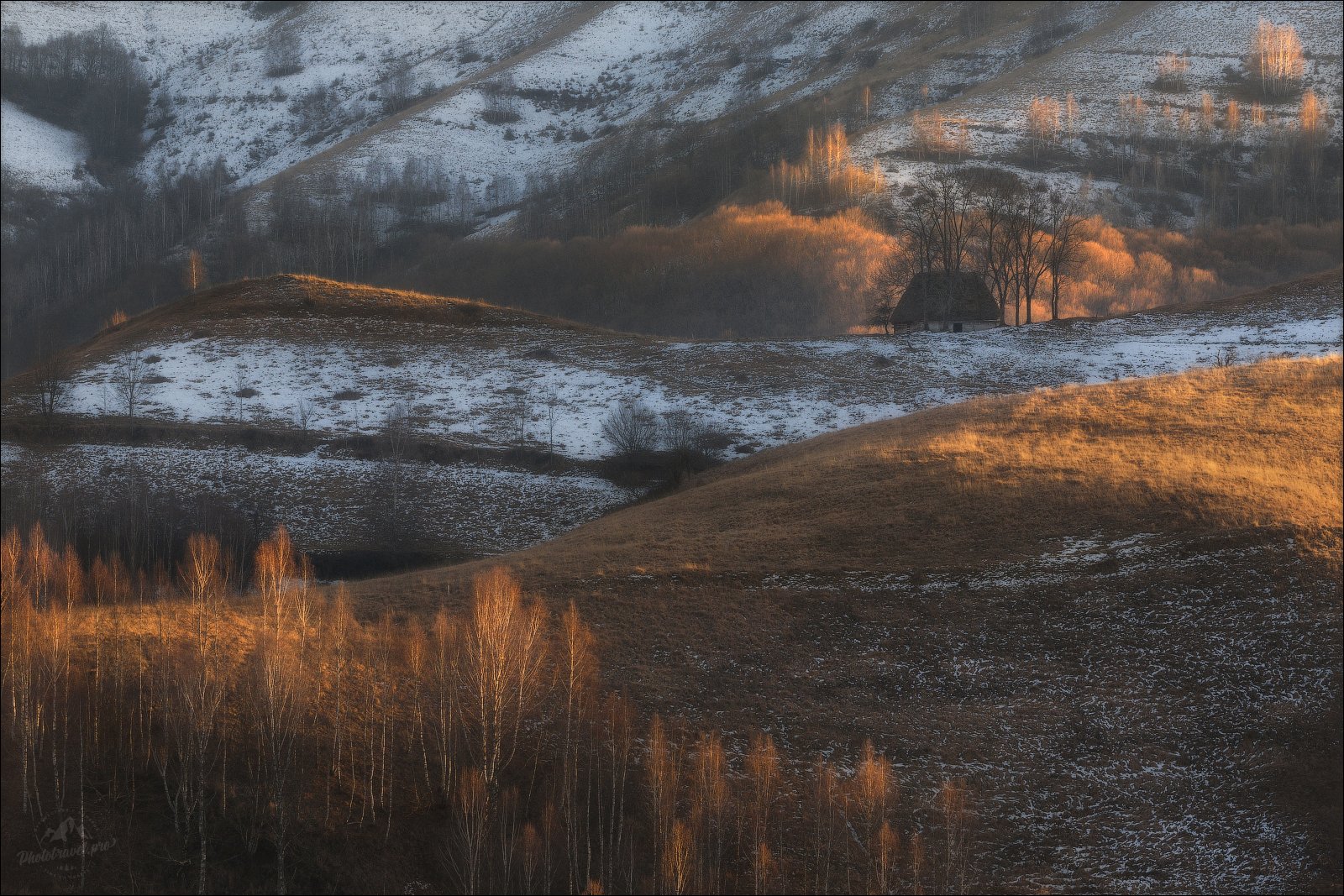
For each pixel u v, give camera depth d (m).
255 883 31.50
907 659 42.28
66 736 33.31
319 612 42.78
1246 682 40.16
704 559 48.97
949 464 57.09
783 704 39.94
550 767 36.09
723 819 34.22
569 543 55.09
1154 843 34.53
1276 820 35.12
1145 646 42.12
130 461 85.19
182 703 34.22
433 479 82.44
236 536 68.75
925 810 35.53
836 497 55.66
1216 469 52.75
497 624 37.56
